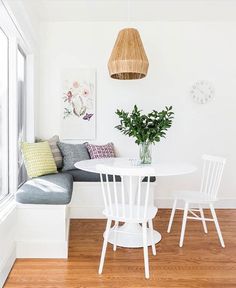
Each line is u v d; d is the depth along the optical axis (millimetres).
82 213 3344
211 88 3844
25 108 3416
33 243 2354
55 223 2365
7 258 2086
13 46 2658
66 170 3484
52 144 3559
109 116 3877
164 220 3311
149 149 2641
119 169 1957
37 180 2711
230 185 3904
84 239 2727
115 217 2092
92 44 3824
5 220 2029
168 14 3594
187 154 3887
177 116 3869
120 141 3896
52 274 2084
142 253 2428
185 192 2936
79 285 1943
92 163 2684
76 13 3543
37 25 3611
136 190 2672
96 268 2172
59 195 2340
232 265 2240
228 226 3123
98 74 3848
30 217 2357
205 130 3887
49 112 3846
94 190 3322
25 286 1931
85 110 3861
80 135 3873
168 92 3854
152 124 2545
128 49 2475
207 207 3844
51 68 3822
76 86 3844
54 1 3213
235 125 3881
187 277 2055
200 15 3625
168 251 2473
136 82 3854
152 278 2035
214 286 1946
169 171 2229
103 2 3258
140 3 3287
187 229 3014
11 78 2662
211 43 3828
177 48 3828
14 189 2709
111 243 2594
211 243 2650
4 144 2672
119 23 3811
